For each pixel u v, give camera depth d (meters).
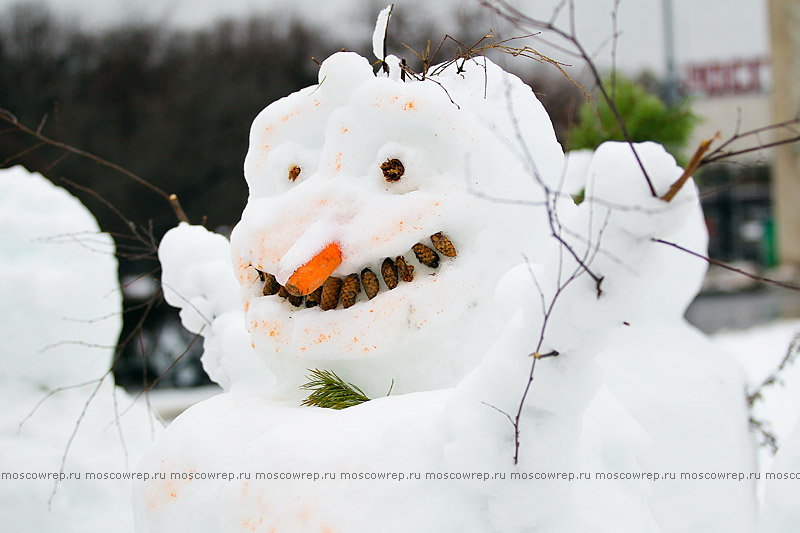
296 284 1.82
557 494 1.55
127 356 10.39
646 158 1.35
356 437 1.69
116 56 14.78
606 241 1.38
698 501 2.85
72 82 14.55
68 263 3.73
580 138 3.86
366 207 1.87
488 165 1.90
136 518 2.08
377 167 1.90
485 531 1.57
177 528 1.92
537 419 1.53
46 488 3.36
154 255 2.94
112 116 14.08
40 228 3.74
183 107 14.12
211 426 1.96
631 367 3.02
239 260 2.08
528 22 1.32
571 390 1.50
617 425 1.79
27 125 13.66
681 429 2.90
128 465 3.60
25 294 3.63
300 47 15.32
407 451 1.64
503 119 1.97
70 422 3.66
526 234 1.93
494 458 1.54
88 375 3.80
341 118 1.93
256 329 2.01
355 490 1.64
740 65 22.50
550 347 1.47
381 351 1.86
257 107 14.34
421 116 1.88
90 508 3.42
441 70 2.07
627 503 1.70
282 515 1.71
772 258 20.09
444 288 1.86
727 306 14.33
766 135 15.83
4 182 3.86
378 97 1.89
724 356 3.22
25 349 3.65
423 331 1.86
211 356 2.67
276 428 1.83
